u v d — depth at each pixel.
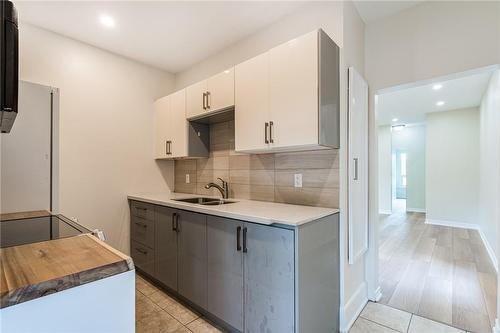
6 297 0.52
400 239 4.21
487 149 3.87
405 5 1.98
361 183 2.05
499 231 1.71
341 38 1.84
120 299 0.69
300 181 2.07
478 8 1.71
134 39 2.54
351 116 1.83
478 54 1.71
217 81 2.31
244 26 2.31
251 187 2.46
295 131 1.72
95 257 0.73
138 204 2.75
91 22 2.24
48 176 1.96
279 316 1.46
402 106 4.92
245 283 1.63
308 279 1.48
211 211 1.82
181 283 2.13
